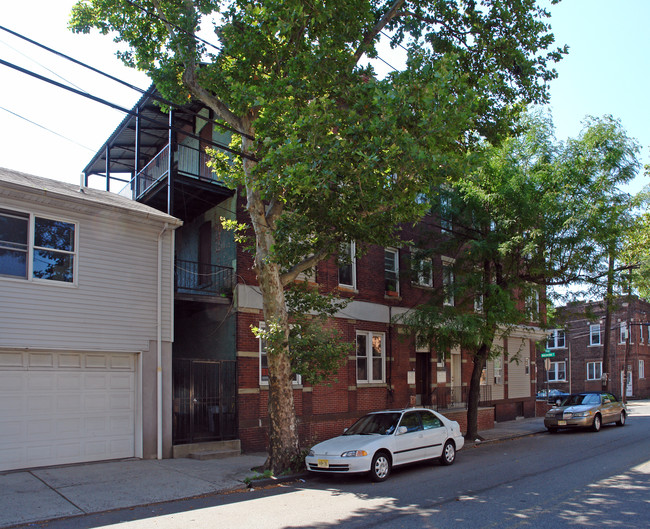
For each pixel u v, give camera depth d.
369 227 11.86
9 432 11.28
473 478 11.22
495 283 18.09
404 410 12.70
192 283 18.05
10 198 11.66
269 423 11.92
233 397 14.93
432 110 10.36
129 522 8.09
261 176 11.13
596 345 46.81
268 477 11.13
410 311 20.22
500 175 17.66
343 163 10.34
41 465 11.64
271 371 11.98
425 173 10.71
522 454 15.02
